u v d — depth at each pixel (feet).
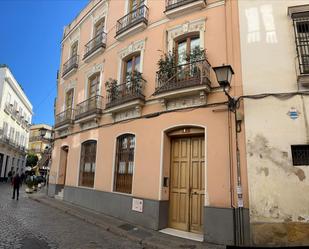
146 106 32.63
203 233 24.17
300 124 22.56
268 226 21.56
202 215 26.20
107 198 35.40
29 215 33.65
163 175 28.84
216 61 27.40
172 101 29.53
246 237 22.13
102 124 39.81
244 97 24.32
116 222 30.37
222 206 23.67
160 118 30.30
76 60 51.31
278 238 21.25
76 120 45.06
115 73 39.22
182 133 28.60
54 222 30.22
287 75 23.75
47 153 90.38
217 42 27.81
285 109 23.15
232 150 24.21
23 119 131.13
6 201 46.55
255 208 22.07
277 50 24.52
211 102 26.55
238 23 26.58
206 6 29.60
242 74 25.05
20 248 19.75
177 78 28.91
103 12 45.75
